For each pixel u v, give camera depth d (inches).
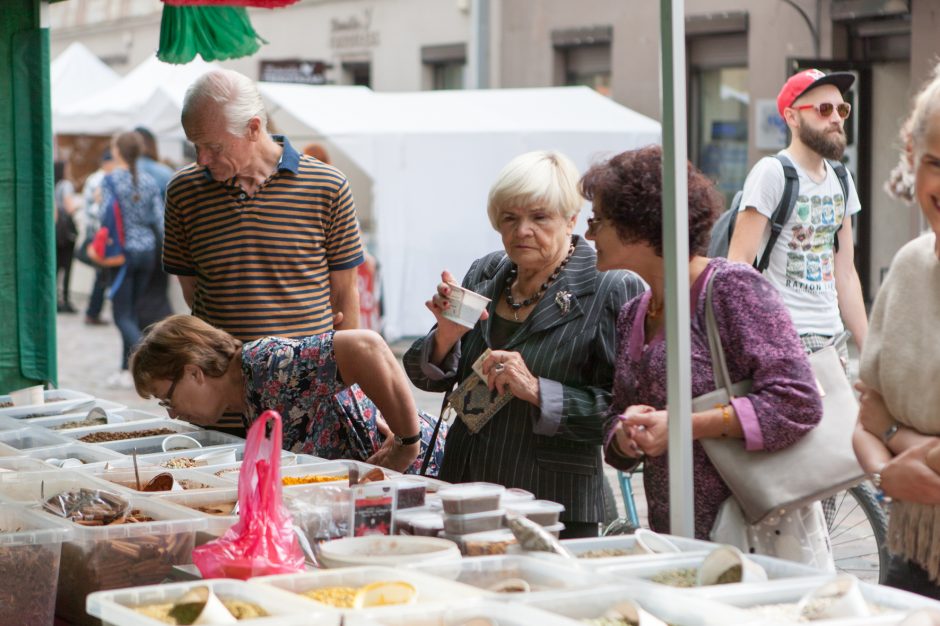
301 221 210.4
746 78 665.6
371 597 104.7
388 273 574.2
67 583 136.9
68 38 1169.4
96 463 172.2
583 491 168.7
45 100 248.2
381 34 874.8
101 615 104.3
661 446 137.7
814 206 245.1
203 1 213.3
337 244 215.5
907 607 101.9
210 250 211.2
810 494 135.6
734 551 108.9
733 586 104.3
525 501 133.2
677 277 124.6
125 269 550.0
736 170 676.7
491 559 113.3
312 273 212.4
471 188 564.4
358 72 911.0
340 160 717.9
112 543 133.6
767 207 243.6
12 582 130.2
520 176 167.5
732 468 136.9
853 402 141.5
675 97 124.3
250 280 209.2
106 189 551.8
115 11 1096.8
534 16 771.4
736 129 675.4
